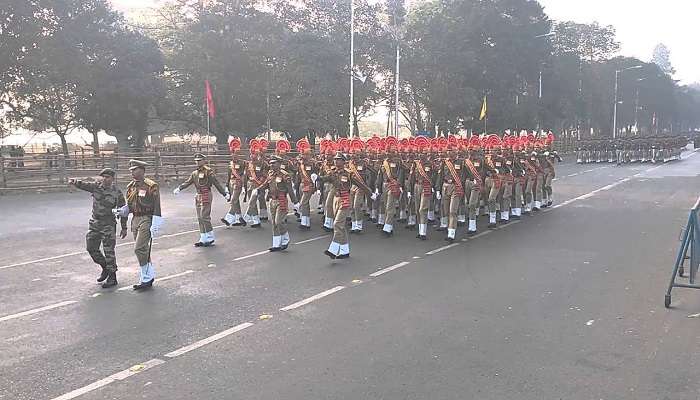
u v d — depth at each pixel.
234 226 14.30
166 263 10.14
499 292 8.16
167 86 34.88
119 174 26.12
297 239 12.66
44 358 5.81
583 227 13.98
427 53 43.41
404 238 12.77
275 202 11.20
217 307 7.50
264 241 12.34
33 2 28.61
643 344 6.10
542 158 17.28
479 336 6.37
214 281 8.87
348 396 4.91
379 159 14.26
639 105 93.31
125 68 31.62
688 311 7.22
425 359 5.72
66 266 9.94
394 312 7.26
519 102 54.44
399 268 9.74
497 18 49.94
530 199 16.42
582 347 6.02
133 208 8.47
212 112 32.25
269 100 37.59
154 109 37.31
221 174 28.75
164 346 6.12
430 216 14.95
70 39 29.45
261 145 14.51
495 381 5.20
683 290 8.20
